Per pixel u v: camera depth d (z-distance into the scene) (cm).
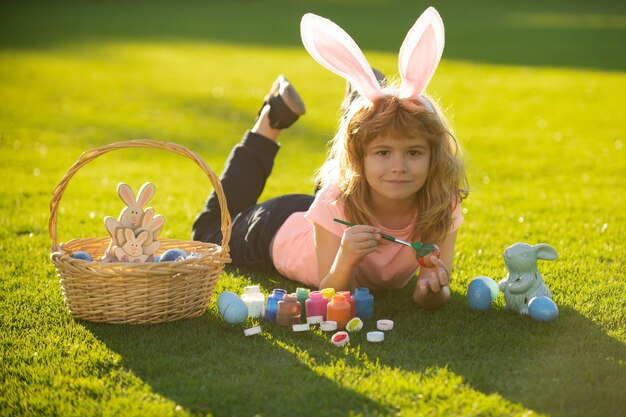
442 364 251
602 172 607
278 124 380
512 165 635
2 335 276
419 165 287
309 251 326
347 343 268
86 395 233
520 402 225
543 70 1235
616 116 862
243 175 378
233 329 282
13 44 1489
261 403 225
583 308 299
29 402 228
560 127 809
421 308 305
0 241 401
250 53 1448
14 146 703
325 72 1217
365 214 301
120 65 1265
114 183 564
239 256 356
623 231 425
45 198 511
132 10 2320
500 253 385
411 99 285
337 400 226
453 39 1675
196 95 1012
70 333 277
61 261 282
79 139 746
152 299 282
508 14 2230
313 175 602
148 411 221
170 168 633
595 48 1503
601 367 245
